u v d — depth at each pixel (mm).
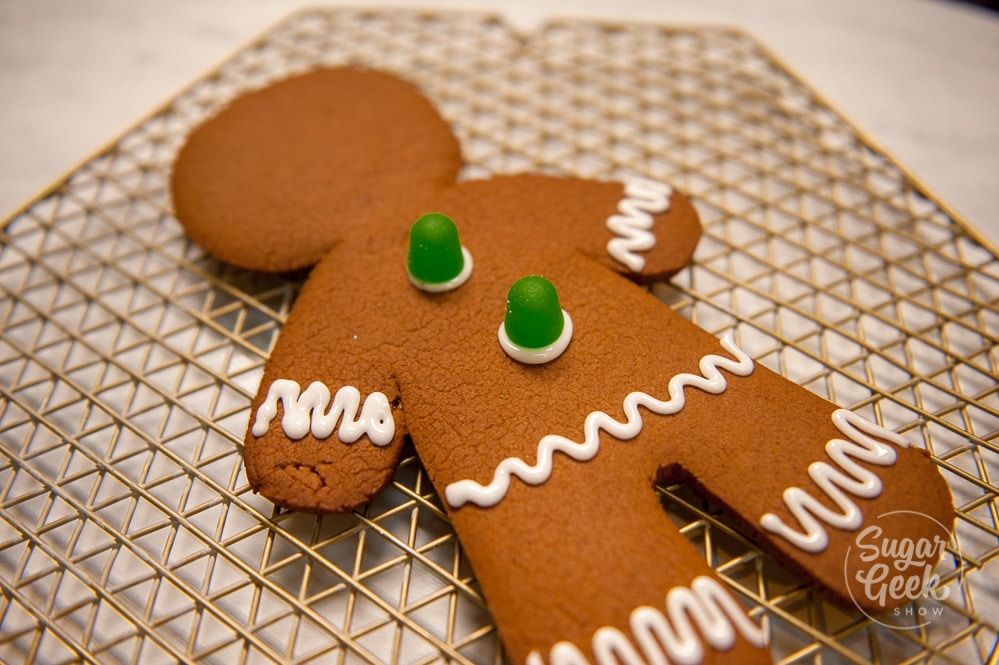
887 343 273
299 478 238
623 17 373
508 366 248
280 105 312
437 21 371
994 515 237
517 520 228
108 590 240
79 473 252
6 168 328
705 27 356
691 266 288
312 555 235
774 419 240
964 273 282
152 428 266
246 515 250
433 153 298
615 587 219
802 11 372
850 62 352
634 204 281
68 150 333
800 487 231
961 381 268
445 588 235
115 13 380
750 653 213
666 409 240
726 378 246
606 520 227
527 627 217
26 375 278
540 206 281
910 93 341
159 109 330
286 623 236
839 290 288
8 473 261
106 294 294
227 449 260
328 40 365
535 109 340
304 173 293
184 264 292
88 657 225
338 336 258
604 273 267
